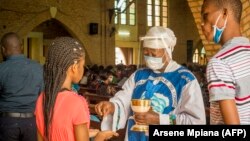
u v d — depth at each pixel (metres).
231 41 1.75
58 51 1.98
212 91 1.69
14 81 3.73
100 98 6.12
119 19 25.88
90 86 10.04
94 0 22.38
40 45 21.47
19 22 19.61
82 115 1.91
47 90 1.98
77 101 1.93
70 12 21.50
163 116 2.27
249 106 1.70
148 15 27.56
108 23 22.91
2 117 3.79
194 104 2.29
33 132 3.83
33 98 3.81
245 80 1.68
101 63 22.62
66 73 1.98
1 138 3.80
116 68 15.66
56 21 21.31
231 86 1.67
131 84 2.62
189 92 2.32
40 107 2.04
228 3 1.77
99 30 22.59
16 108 3.76
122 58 26.45
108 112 2.54
